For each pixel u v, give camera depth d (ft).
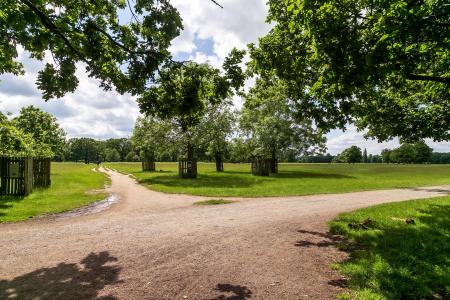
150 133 136.67
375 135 64.49
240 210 48.19
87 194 68.64
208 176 137.28
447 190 83.46
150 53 28.17
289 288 20.08
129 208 51.06
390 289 20.13
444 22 25.12
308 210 48.16
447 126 55.06
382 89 55.16
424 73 39.24
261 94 55.98
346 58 26.63
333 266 23.75
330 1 27.04
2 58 28.04
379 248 27.94
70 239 30.42
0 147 65.77
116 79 29.43
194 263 24.04
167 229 34.99
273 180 114.11
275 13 41.37
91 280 20.53
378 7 27.58
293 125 161.38
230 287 19.99
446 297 19.76
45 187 77.66
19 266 22.93
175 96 30.48
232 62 28.84
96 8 29.43
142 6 26.76
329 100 38.78
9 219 39.81
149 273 21.90
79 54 27.09
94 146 551.59
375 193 75.05
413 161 419.13
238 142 170.40
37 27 24.34
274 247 28.50
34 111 170.60
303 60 40.52
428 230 34.09
